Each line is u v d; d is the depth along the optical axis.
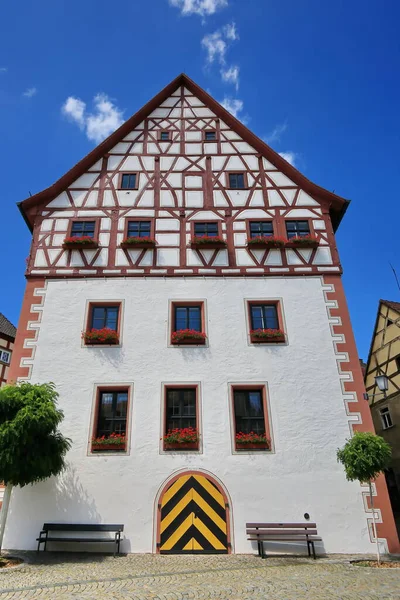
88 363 13.07
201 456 11.91
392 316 21.00
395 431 20.31
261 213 15.73
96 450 11.97
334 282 14.56
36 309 13.88
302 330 13.73
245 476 11.74
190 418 12.55
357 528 11.31
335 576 8.32
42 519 11.28
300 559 10.23
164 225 15.38
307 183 16.00
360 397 12.79
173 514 11.31
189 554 10.80
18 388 10.65
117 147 16.86
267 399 12.70
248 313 13.95
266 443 12.12
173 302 14.08
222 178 16.33
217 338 13.50
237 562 9.80
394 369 20.58
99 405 12.66
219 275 14.53
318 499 11.56
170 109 17.73
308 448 12.12
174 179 16.27
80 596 6.88
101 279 14.39
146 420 12.31
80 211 15.59
